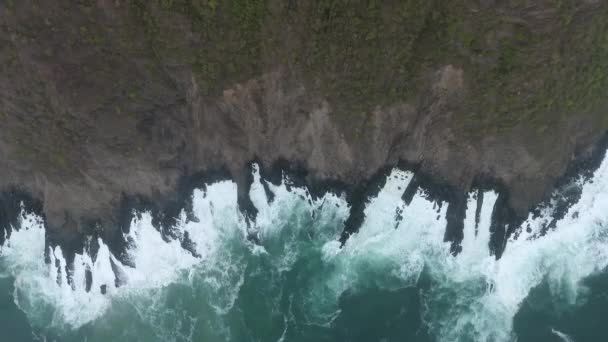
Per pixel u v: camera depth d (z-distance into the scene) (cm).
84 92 3978
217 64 3950
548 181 4456
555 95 3831
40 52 3744
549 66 3684
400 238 4728
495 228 4600
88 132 4181
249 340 4541
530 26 3528
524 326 4412
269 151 4625
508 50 3659
